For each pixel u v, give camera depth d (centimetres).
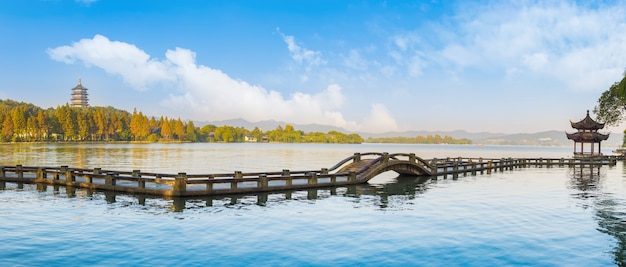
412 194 2848
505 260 1345
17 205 2212
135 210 2100
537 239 1591
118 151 11831
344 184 3341
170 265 1263
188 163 6844
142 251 1398
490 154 15400
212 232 1659
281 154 11644
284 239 1568
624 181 3788
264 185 2833
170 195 2523
